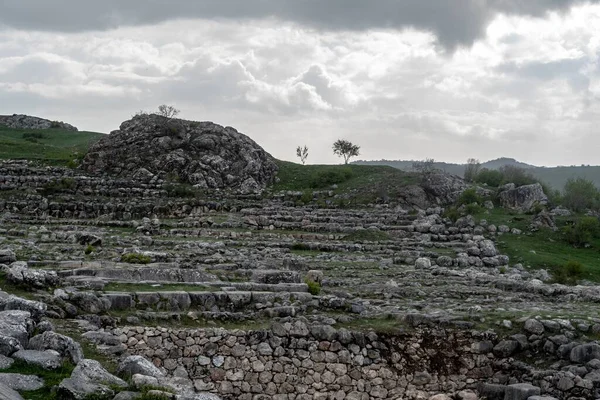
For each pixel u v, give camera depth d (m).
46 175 58.53
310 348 18.45
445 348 19.33
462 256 40.62
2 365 12.09
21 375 11.63
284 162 73.25
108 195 54.72
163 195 56.69
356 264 35.34
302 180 67.19
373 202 59.47
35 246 32.31
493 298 25.27
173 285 21.06
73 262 24.67
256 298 20.31
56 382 11.66
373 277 31.05
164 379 13.42
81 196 53.22
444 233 48.75
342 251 41.62
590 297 25.48
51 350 13.01
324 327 18.66
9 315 14.21
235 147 66.19
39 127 108.69
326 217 51.16
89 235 35.25
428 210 56.88
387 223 51.25
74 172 60.81
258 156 66.75
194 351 17.75
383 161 163.00
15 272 18.84
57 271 21.91
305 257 37.31
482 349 19.39
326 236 44.88
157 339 17.61
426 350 19.22
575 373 18.36
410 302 23.97
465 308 22.34
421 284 28.78
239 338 18.08
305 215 52.50
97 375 12.16
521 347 19.52
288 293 20.88
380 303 23.59
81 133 100.62
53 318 17.17
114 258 28.08
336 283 27.81
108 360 14.77
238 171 64.25
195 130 66.81
